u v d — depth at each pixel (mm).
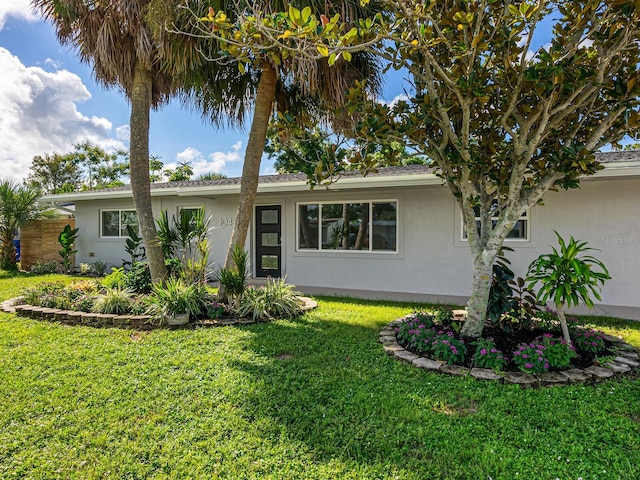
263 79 6500
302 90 6164
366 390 3342
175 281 6172
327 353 4309
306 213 9727
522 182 4516
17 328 5316
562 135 4398
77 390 3340
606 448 2494
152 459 2398
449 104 4176
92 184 33000
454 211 8227
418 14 3572
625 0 3227
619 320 5973
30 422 2820
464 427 2750
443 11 4043
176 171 29109
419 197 8516
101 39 6223
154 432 2682
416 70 4344
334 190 9047
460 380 3525
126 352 4336
